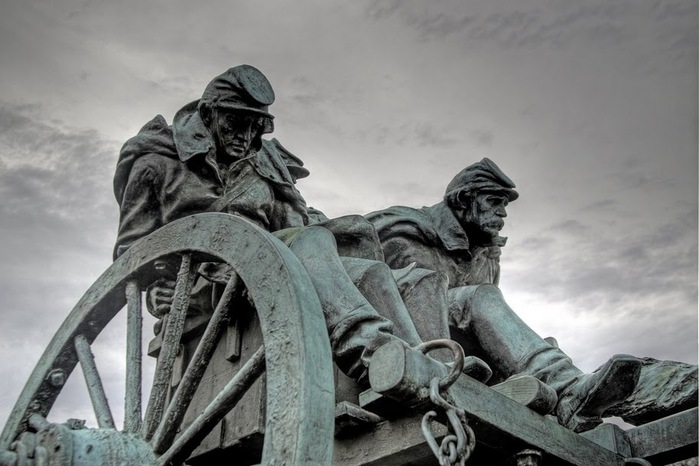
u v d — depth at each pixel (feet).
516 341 17.54
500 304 18.25
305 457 11.92
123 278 16.66
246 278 14.06
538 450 13.98
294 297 13.16
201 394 16.16
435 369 12.68
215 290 16.29
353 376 14.02
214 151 17.89
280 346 12.90
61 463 13.23
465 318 18.30
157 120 18.40
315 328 12.99
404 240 19.69
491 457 14.43
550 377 16.43
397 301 15.74
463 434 11.90
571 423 15.10
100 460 13.39
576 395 15.14
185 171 17.69
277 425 12.32
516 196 20.53
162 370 14.82
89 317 17.01
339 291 14.56
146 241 16.53
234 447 14.94
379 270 15.93
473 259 20.02
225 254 14.70
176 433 14.51
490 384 18.08
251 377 13.42
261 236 14.23
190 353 17.30
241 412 15.05
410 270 17.62
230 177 17.95
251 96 17.83
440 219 20.18
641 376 16.44
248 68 18.34
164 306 17.16
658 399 15.98
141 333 16.11
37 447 13.57
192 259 15.71
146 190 17.81
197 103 18.62
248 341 15.74
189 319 17.30
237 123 17.97
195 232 15.56
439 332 16.76
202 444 15.35
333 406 12.56
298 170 20.84
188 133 17.93
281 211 18.78
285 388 12.50
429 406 12.49
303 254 15.34
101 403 15.93
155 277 16.61
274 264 13.74
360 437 14.10
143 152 17.93
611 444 16.03
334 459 14.23
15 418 16.63
